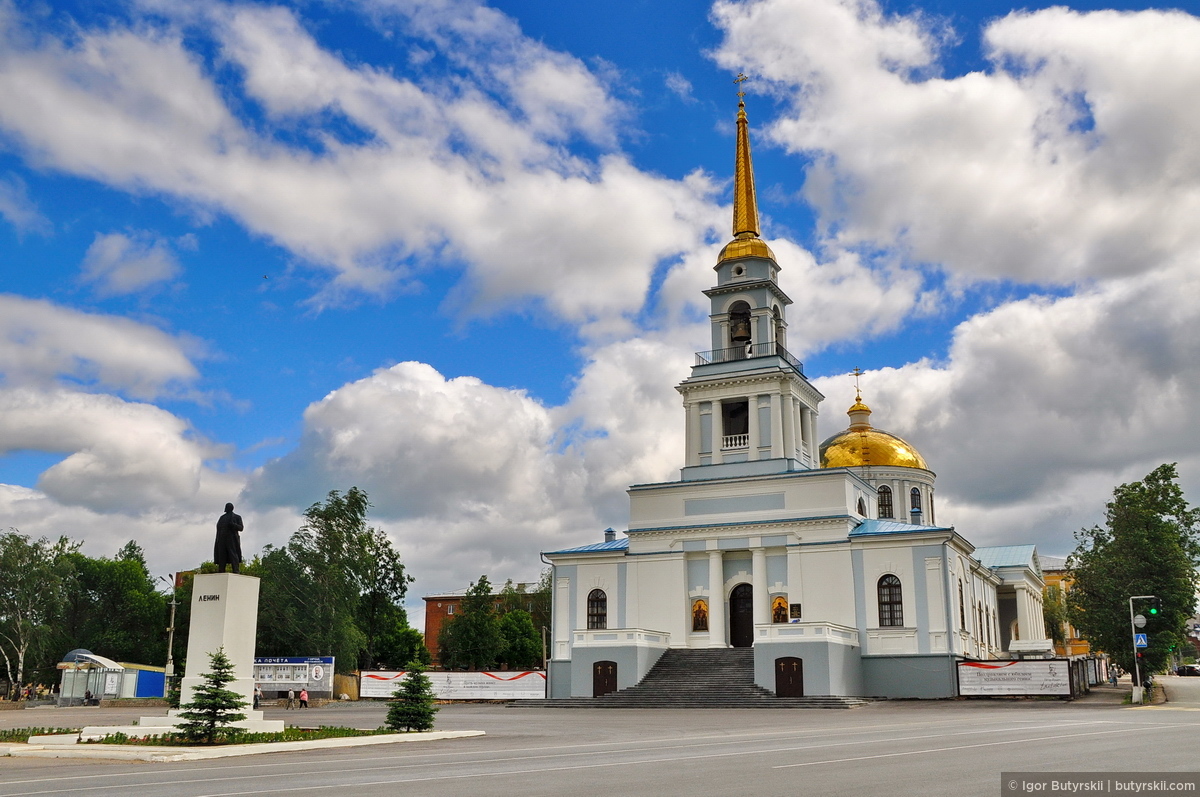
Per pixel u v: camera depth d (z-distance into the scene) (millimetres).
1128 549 65625
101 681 73625
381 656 120312
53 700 73812
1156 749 23547
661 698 60312
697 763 22094
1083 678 67125
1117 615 64688
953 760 21625
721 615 69812
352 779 19500
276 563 90312
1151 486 66625
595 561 74125
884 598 66000
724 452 73938
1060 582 137375
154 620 115688
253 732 31219
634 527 73625
